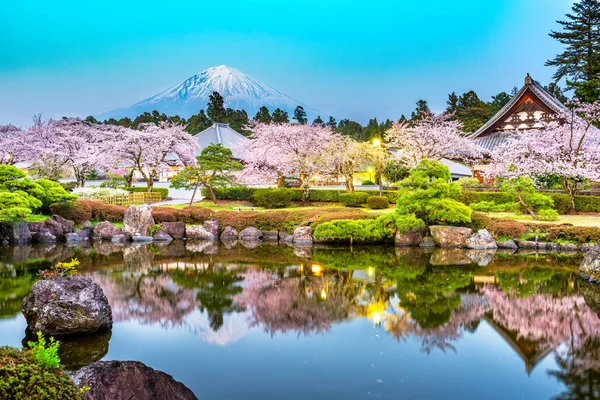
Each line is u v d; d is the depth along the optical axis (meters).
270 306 10.98
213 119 73.44
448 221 20.38
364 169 39.97
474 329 9.28
